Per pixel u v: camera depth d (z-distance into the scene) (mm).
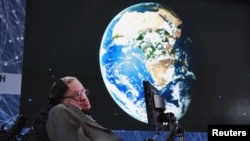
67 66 5094
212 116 5852
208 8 6168
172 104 5656
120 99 5336
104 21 5422
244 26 6395
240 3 6434
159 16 5832
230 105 6012
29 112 4777
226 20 6258
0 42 4738
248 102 6156
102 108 5199
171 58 5789
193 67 5895
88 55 5246
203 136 5707
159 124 1976
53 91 1674
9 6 4871
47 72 4969
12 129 1986
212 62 6027
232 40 6238
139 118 5395
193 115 5750
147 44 5684
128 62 5504
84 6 5328
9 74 4727
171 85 5715
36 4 5062
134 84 5480
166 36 5816
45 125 1547
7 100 4660
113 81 5344
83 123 1496
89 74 5203
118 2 5570
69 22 5207
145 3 5770
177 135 1979
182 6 6008
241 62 6238
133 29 5621
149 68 5633
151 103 1925
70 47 5156
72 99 1665
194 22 6035
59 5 5191
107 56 5367
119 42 5492
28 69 4875
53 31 5102
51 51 5043
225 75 6074
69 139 1415
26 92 4809
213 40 6105
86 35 5281
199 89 5859
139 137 5312
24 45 4914
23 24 4922
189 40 5949
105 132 1523
